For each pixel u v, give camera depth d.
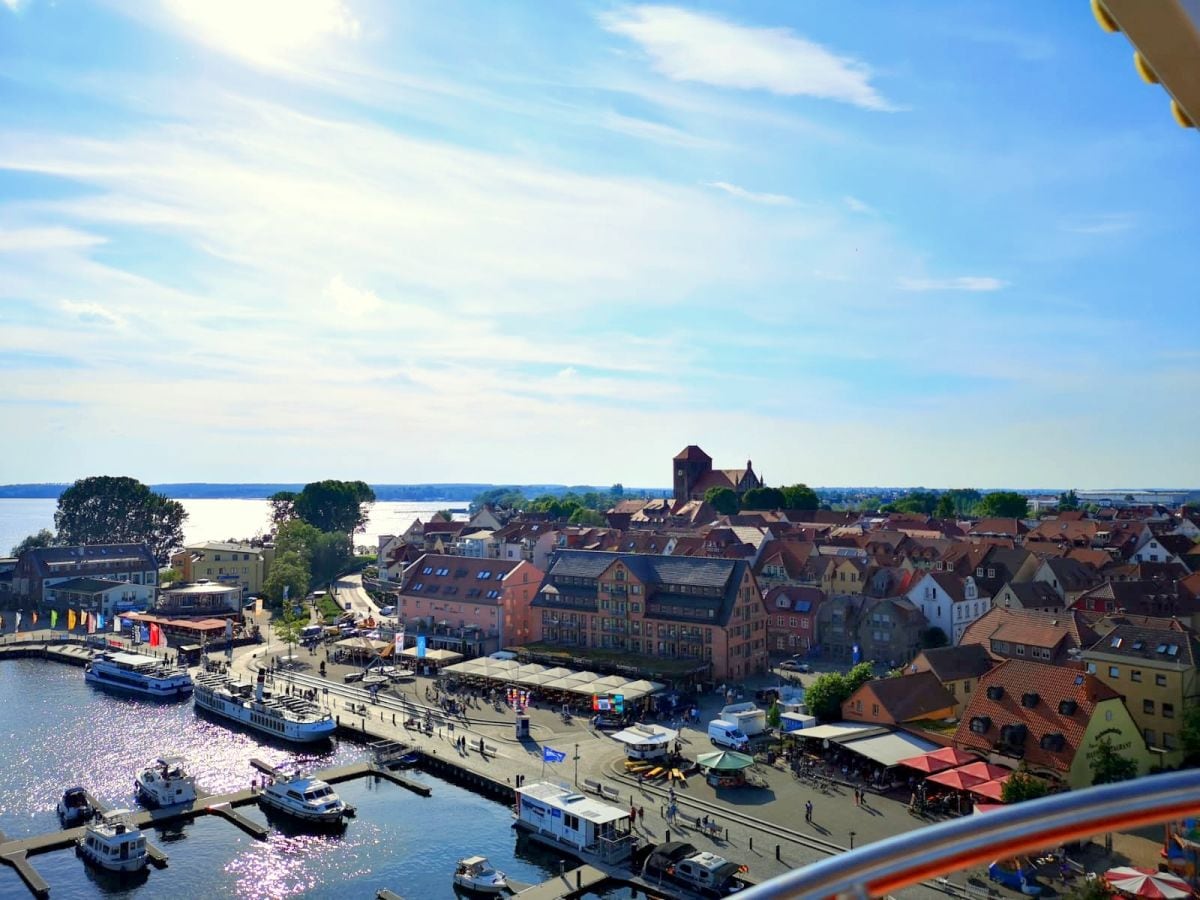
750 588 123.50
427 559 154.00
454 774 87.31
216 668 130.12
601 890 64.75
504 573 142.50
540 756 90.00
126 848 68.38
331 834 74.94
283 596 186.00
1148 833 65.50
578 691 104.94
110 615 175.75
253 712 104.75
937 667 96.06
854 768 82.31
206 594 167.12
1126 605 124.12
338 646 140.62
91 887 66.00
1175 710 82.00
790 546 176.62
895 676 93.00
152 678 121.50
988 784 69.50
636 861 67.69
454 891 65.12
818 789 78.88
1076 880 58.72
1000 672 82.44
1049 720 75.88
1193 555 177.00
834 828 70.31
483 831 75.31
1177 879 51.41
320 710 103.69
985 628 108.50
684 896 62.19
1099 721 74.19
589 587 135.00
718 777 80.19
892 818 72.00
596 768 86.00
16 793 84.69
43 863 69.94
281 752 96.56
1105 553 165.88
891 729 85.94
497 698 111.81
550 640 136.75
